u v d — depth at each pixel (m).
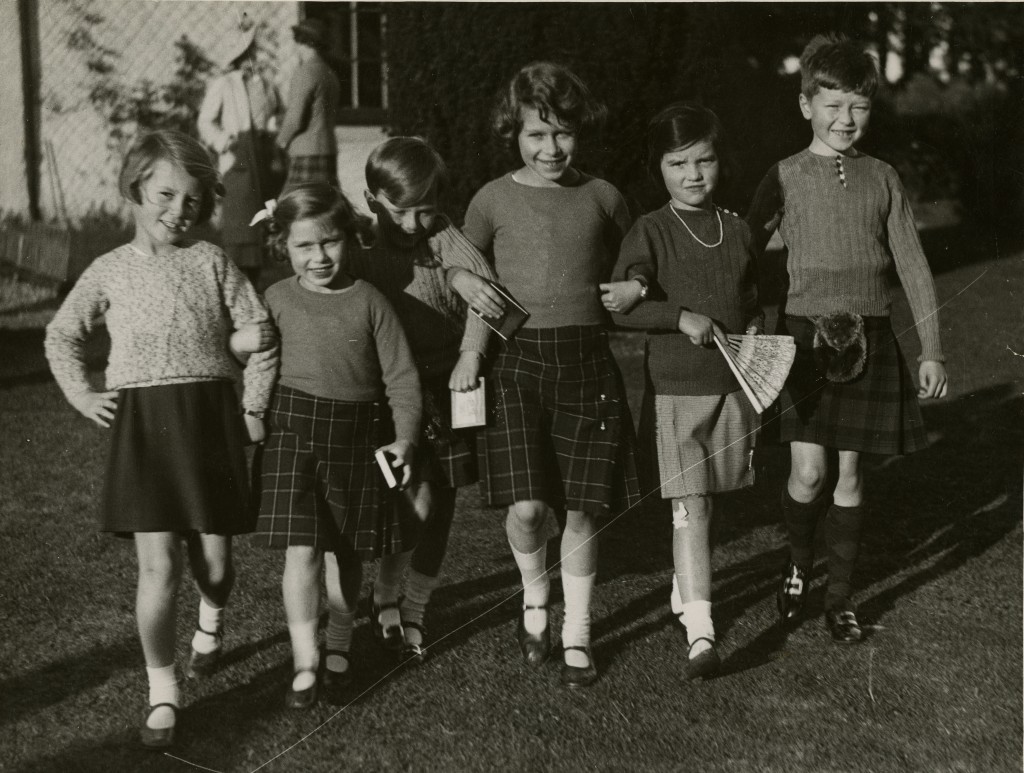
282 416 2.34
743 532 3.57
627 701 2.42
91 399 2.25
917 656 2.67
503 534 3.44
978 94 5.96
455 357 2.59
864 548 3.42
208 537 2.40
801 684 2.52
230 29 5.11
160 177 2.28
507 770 2.14
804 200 2.77
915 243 2.83
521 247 2.52
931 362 2.81
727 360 2.58
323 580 3.00
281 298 2.37
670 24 4.67
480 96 4.92
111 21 5.84
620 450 2.53
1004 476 4.05
